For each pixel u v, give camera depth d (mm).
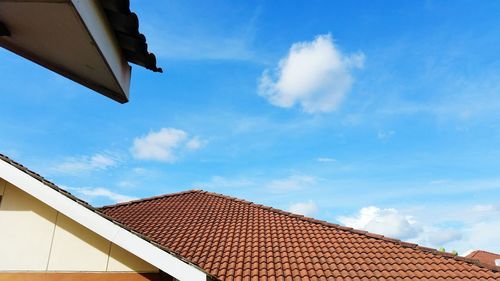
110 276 5508
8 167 5277
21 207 5762
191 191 15422
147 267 5602
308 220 12328
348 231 11391
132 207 12789
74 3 1863
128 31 2518
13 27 2357
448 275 8695
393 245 10375
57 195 5172
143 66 3055
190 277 4828
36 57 2834
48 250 5586
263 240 10305
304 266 8750
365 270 8750
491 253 29500
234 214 12664
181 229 10477
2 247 5559
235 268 8195
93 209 5105
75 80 3088
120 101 3211
